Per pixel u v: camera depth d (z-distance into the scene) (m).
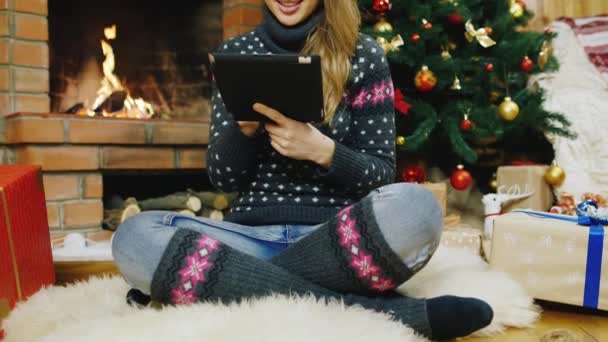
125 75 2.54
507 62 1.97
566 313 1.15
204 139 2.15
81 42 2.44
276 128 0.95
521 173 1.84
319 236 0.90
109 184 2.36
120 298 1.06
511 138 2.26
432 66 1.84
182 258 0.88
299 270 0.92
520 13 2.02
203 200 2.22
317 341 0.75
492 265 1.20
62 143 1.91
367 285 0.90
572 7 2.42
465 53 1.96
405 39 1.83
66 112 2.26
